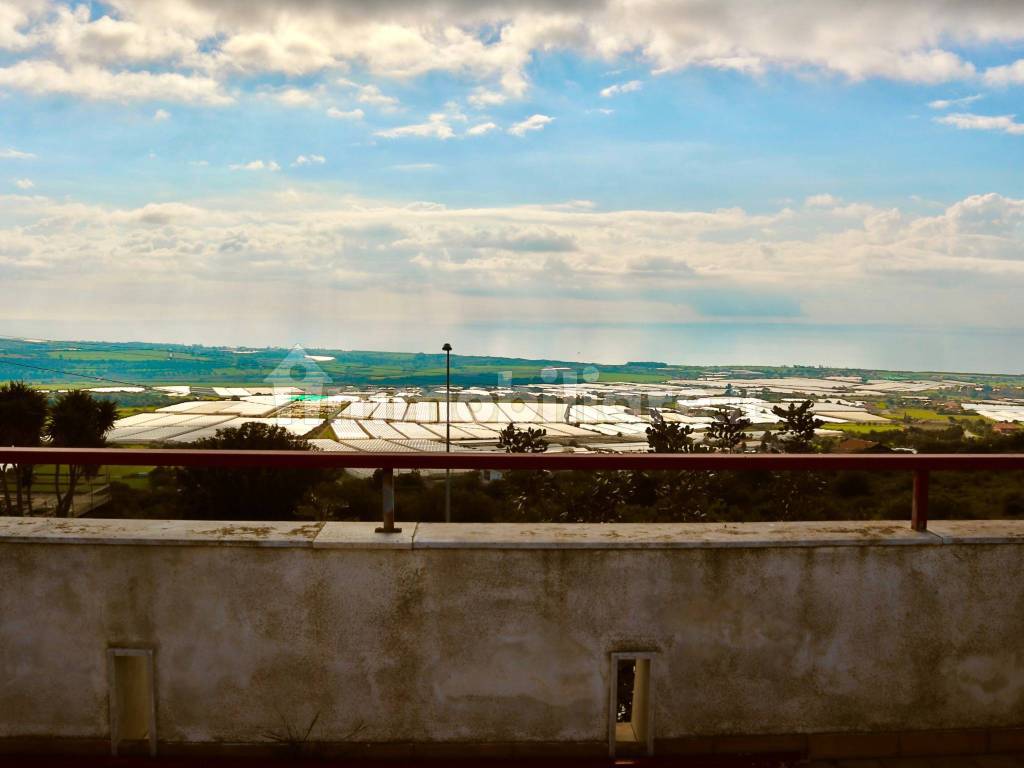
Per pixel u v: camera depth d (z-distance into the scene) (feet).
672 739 9.32
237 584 8.98
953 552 9.50
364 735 9.13
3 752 9.09
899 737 9.53
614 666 9.15
